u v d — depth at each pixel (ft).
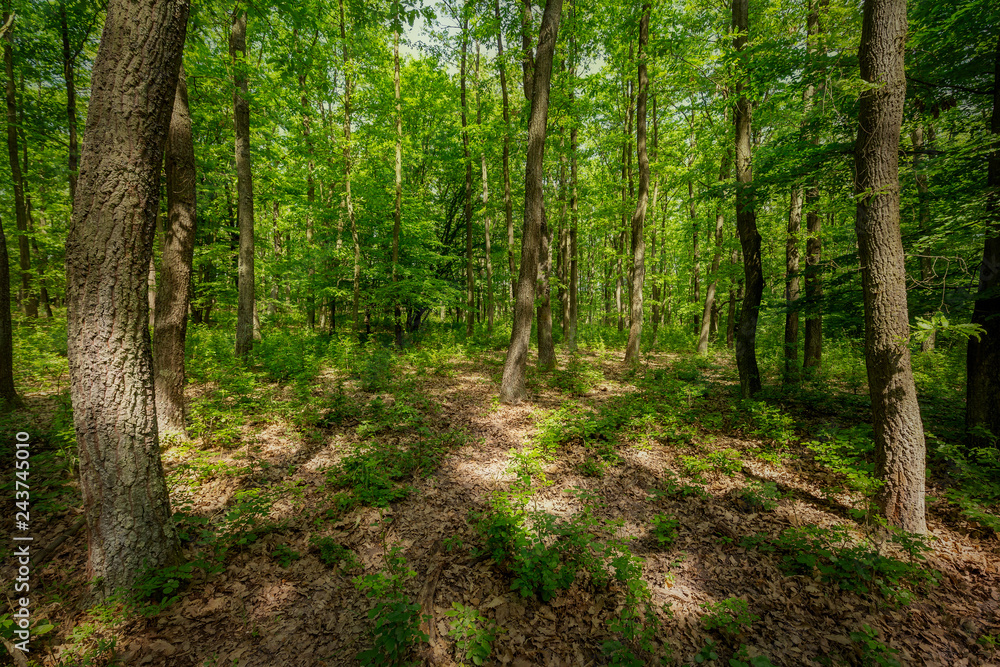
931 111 22.08
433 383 33.35
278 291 67.72
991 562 12.00
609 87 48.57
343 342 40.68
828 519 14.47
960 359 33.35
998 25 16.72
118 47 8.91
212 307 64.18
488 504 15.51
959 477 15.84
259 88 38.34
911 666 8.73
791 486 16.97
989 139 15.60
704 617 9.89
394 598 9.59
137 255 9.75
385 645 7.80
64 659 8.51
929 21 17.74
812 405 26.66
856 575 11.25
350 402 25.88
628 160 53.93
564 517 14.62
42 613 9.51
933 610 10.27
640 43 37.96
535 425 23.93
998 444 16.89
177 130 18.11
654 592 11.06
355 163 51.67
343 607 10.45
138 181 9.48
